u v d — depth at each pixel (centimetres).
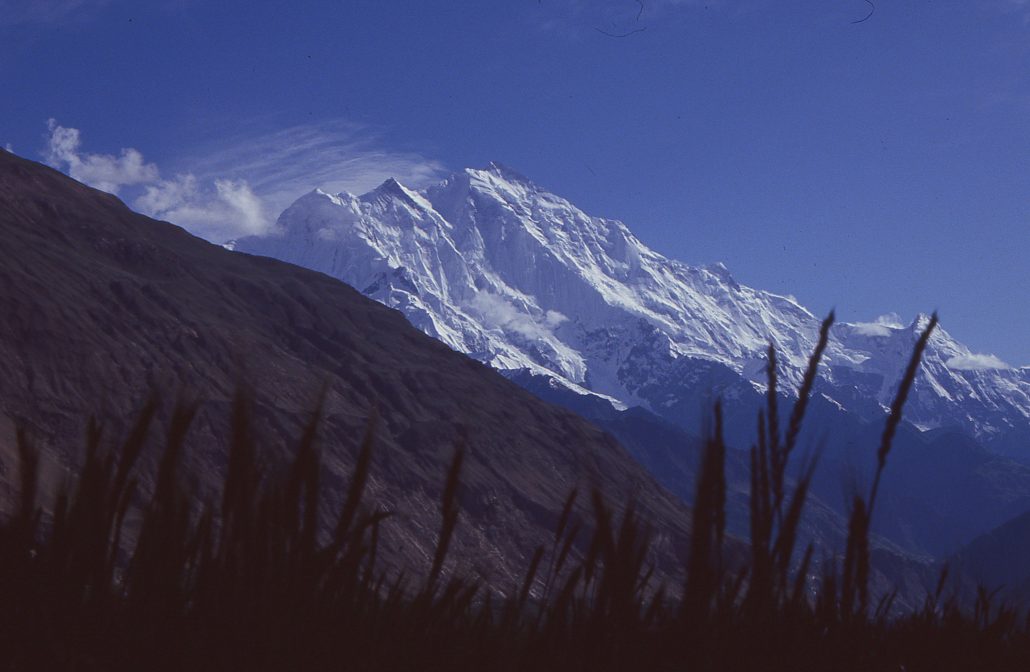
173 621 90
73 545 88
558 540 109
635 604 98
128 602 90
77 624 86
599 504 100
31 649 84
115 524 92
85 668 84
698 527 99
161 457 96
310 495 97
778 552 110
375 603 104
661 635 97
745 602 106
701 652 96
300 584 95
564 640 101
